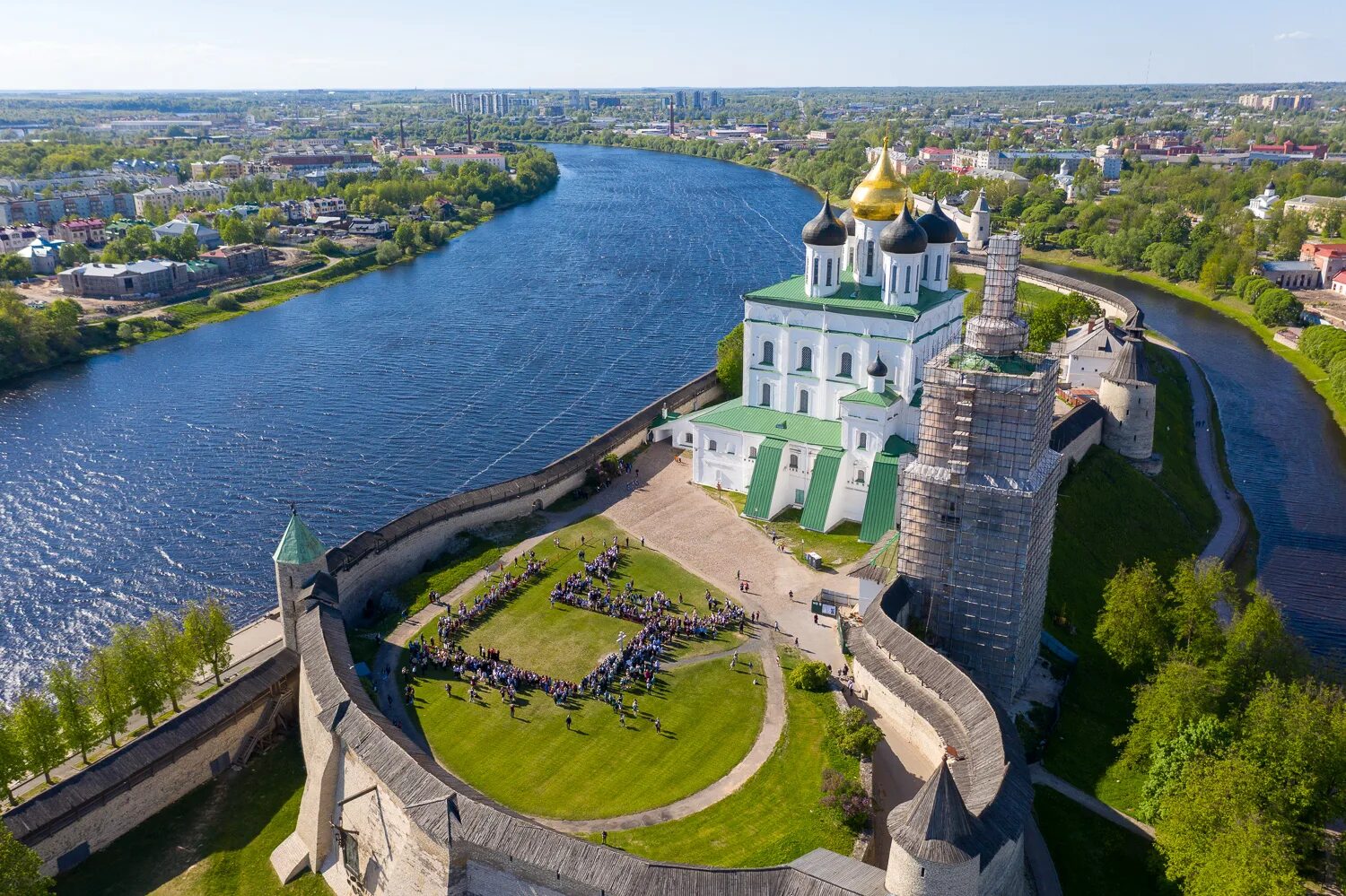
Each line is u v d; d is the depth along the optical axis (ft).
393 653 373.40
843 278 515.50
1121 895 287.07
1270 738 291.79
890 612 359.05
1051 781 327.67
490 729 330.95
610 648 376.27
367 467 598.75
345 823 293.84
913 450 456.45
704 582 421.18
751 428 493.36
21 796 316.19
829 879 234.58
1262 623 354.95
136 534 525.34
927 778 311.88
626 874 238.07
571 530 467.52
